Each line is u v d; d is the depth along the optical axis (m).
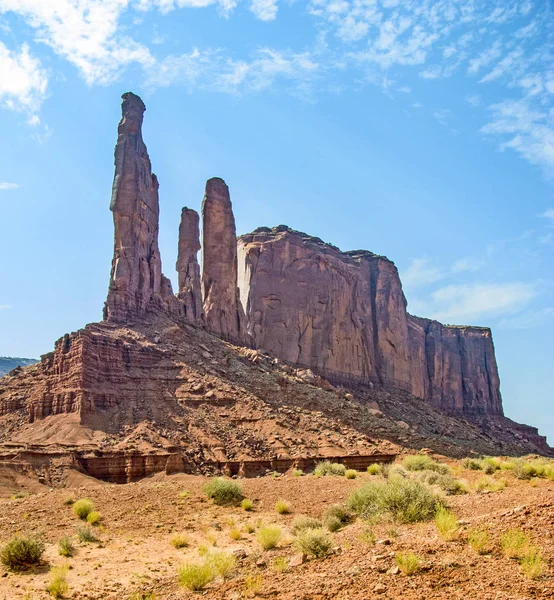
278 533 21.33
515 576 11.51
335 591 12.56
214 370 61.38
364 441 54.47
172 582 17.66
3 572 19.27
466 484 30.52
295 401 61.91
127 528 26.31
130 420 49.47
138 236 68.69
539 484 31.58
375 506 22.36
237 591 14.45
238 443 49.38
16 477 38.84
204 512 29.59
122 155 69.75
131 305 65.62
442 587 11.62
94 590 17.69
